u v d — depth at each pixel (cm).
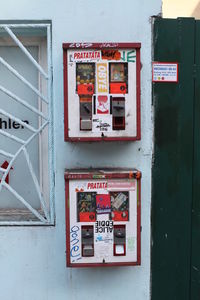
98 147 221
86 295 230
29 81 233
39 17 215
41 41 231
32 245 226
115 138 197
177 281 232
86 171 210
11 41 230
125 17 216
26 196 238
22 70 233
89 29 216
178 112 222
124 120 196
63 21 215
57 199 223
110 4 215
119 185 201
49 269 228
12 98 231
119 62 195
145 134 222
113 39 217
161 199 227
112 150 222
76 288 229
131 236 204
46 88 229
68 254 202
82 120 194
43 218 225
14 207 240
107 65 194
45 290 229
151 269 231
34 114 234
